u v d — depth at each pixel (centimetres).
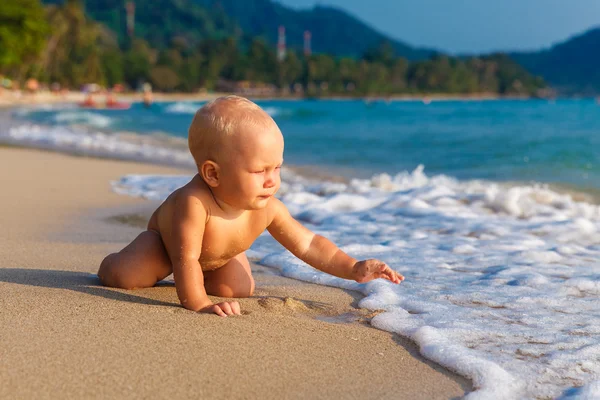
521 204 311
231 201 149
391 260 220
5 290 161
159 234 165
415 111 2384
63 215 278
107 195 344
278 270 204
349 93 8088
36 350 131
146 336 139
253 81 7888
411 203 321
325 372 132
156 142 756
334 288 186
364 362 137
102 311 150
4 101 2766
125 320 145
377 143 759
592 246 244
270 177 148
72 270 187
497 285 192
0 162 483
